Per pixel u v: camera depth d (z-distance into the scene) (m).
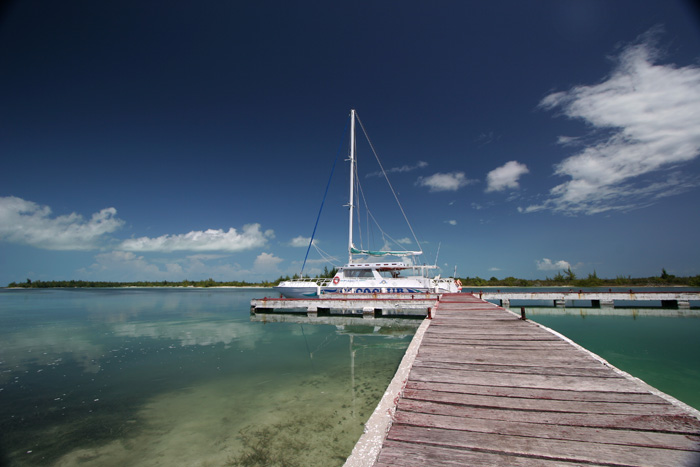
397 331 16.33
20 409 6.79
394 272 23.53
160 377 8.84
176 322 19.75
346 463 2.69
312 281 23.94
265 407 6.83
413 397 4.04
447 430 3.21
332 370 9.43
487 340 7.14
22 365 10.09
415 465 2.64
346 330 16.66
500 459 2.71
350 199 24.53
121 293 67.56
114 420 6.29
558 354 5.98
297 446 5.32
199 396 7.46
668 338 13.43
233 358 10.84
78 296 53.44
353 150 25.12
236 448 5.28
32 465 4.86
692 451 2.75
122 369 9.62
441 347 6.54
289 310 25.34
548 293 25.03
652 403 3.74
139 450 5.24
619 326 16.64
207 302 38.00
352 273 23.03
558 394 4.07
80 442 5.49
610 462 2.63
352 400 7.18
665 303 25.38
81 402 7.17
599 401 3.83
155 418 6.36
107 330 16.78
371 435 3.12
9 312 26.16
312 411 6.62
